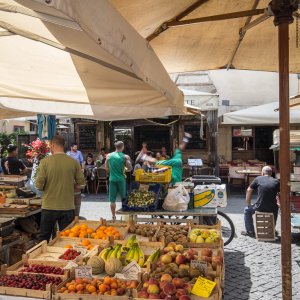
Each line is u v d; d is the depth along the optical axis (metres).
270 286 5.75
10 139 18.30
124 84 4.30
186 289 3.27
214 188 6.91
